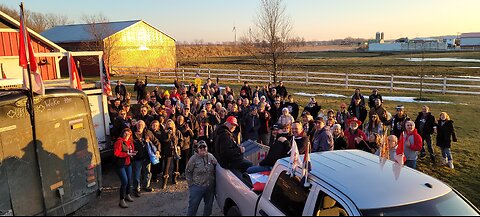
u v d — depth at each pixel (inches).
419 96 865.5
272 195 201.9
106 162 416.8
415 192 171.0
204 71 1499.8
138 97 780.0
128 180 303.1
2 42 574.2
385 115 458.6
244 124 461.7
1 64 573.0
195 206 253.3
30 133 277.1
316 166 199.0
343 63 1831.9
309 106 520.7
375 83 1143.6
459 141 502.6
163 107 455.8
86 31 1646.2
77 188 301.1
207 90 668.7
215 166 265.6
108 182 360.2
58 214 282.7
